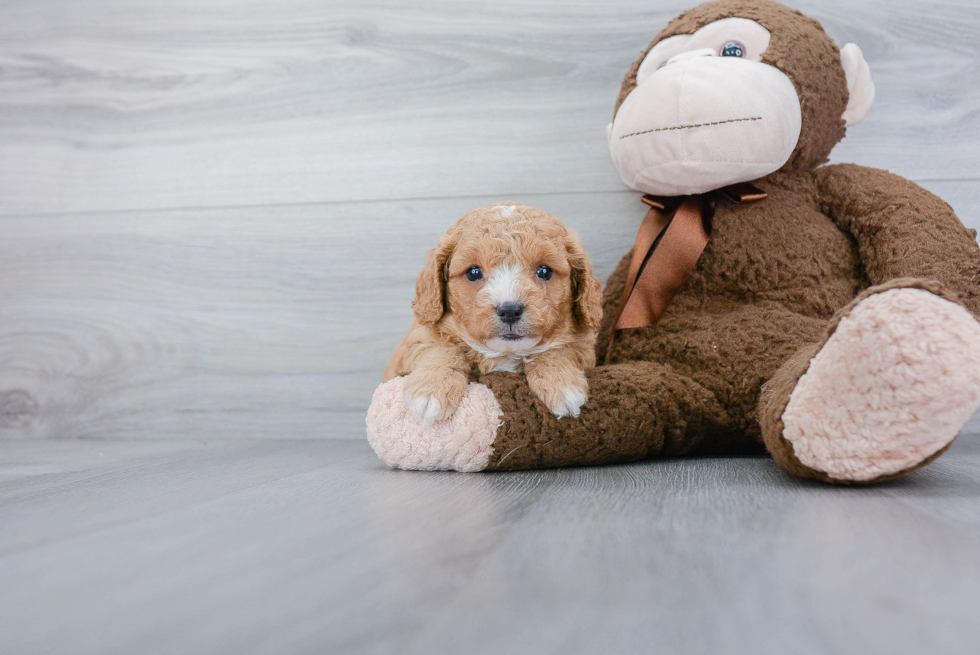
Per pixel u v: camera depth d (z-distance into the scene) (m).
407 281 2.24
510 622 0.59
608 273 2.13
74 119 2.39
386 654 0.53
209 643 0.56
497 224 1.41
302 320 2.28
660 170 1.67
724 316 1.65
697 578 0.68
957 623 0.57
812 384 1.13
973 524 0.86
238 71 2.32
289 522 0.95
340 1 2.27
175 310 2.34
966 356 0.98
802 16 1.76
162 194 2.35
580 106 2.16
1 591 0.70
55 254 2.40
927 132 2.04
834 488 1.12
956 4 2.04
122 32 2.38
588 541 0.82
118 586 0.70
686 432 1.53
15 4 2.42
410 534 0.87
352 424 2.26
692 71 1.60
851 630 0.56
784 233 1.68
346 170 2.27
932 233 1.53
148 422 2.35
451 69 2.22
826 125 1.71
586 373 1.51
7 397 2.40
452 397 1.37
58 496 1.24
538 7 2.17
